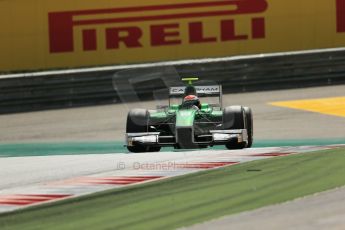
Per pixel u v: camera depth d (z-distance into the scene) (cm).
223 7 9031
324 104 7444
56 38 8831
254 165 4356
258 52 9088
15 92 7925
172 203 3291
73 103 8100
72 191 3869
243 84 8412
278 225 2669
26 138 6384
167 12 8981
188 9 9000
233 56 8981
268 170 4131
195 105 5022
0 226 3062
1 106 7900
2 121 7419
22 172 4653
